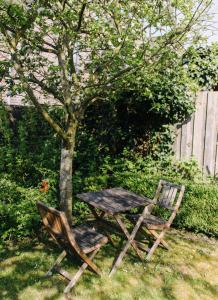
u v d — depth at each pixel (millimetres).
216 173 3924
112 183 3711
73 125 2939
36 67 3410
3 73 2965
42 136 4344
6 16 2506
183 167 3977
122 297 2250
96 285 2373
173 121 4098
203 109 3953
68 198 3020
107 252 2842
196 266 2721
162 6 2656
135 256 2812
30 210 2996
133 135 4359
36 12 2451
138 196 2852
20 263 2602
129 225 3428
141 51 2609
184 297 2299
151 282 2455
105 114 4414
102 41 3086
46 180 3463
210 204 3180
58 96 3064
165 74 3695
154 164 4109
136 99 3863
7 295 2223
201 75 4203
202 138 3982
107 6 2666
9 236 2930
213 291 2396
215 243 3141
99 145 4344
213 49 3945
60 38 3051
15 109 4777
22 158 3965
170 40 2529
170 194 2979
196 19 2465
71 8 2648
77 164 4098
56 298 2213
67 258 2707
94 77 3104
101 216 3045
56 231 2330
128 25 2564
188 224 3320
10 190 3312
